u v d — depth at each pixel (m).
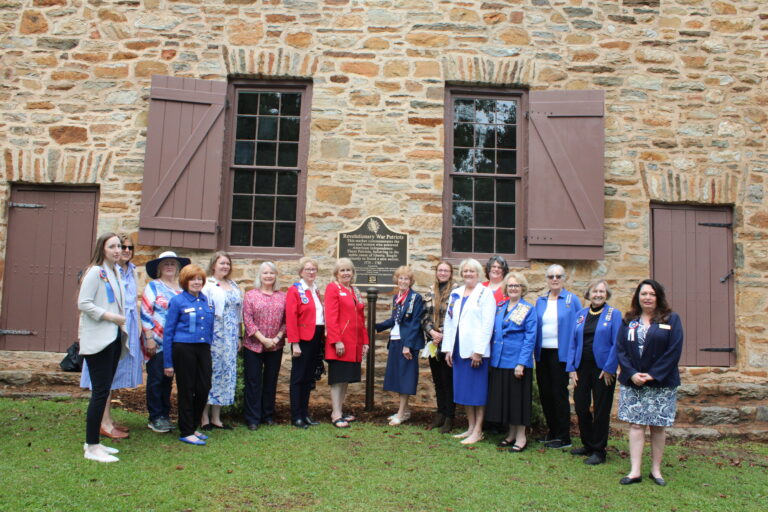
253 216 6.53
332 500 3.50
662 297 4.13
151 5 6.55
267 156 6.61
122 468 3.81
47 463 3.82
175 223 6.22
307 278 5.21
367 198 6.43
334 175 6.44
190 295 4.48
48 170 6.37
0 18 6.50
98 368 3.96
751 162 6.62
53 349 6.31
